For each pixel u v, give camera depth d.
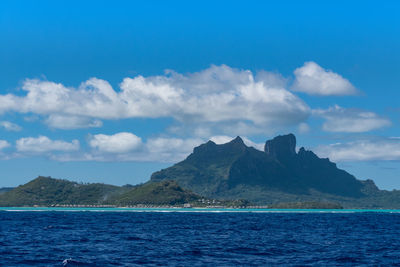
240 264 88.38
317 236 162.38
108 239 137.75
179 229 196.62
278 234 171.88
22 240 131.75
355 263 90.44
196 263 88.88
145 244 122.62
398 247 122.81
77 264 84.62
